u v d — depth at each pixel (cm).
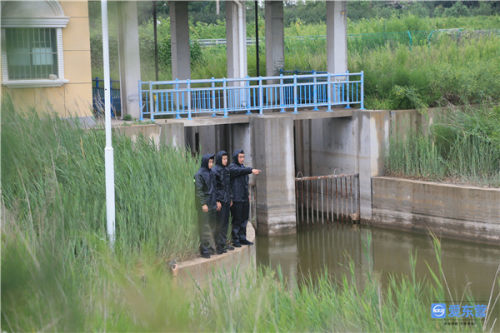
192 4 6494
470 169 3441
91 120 2234
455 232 3247
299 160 4178
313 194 4072
